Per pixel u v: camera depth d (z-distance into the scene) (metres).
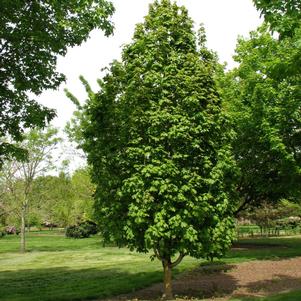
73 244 36.59
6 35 12.41
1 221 48.94
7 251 32.09
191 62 11.28
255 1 7.67
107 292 12.35
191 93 10.90
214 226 11.27
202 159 11.12
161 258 11.49
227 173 11.88
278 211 39.62
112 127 11.45
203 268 16.86
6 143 13.19
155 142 10.80
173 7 11.91
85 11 13.12
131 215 10.39
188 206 10.59
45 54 13.30
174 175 10.49
